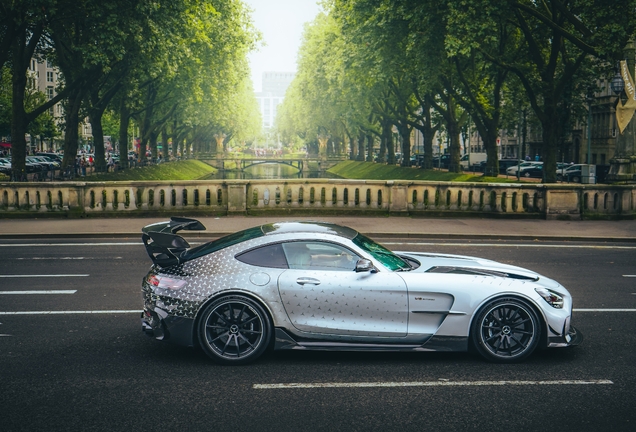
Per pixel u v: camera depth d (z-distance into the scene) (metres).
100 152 44.75
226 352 6.92
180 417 5.48
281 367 6.87
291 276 6.95
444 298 6.98
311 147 141.75
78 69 36.06
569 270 12.83
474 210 22.00
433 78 34.44
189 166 90.00
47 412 5.59
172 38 33.81
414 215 21.98
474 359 7.20
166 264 7.13
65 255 14.51
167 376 6.54
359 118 67.81
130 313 9.20
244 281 6.89
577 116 44.03
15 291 10.63
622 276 12.22
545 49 36.84
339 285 6.95
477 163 68.06
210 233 17.88
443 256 8.24
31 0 27.89
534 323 6.96
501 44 33.78
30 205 21.34
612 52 25.69
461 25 27.30
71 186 21.31
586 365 6.93
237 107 88.00
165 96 54.47
